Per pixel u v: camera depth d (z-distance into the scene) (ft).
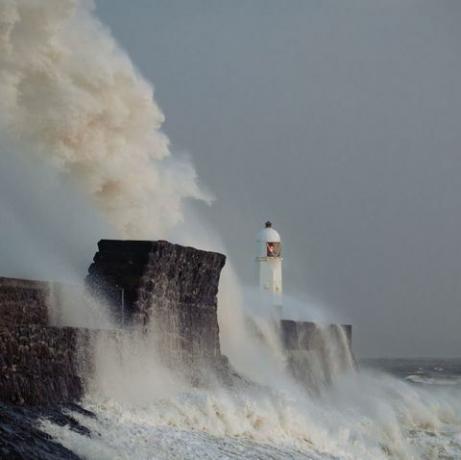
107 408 190.08
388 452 275.18
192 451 181.47
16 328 174.29
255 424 222.48
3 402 167.43
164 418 199.31
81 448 160.04
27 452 148.97
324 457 216.33
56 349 183.42
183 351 250.78
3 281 184.96
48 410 175.01
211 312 275.18
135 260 231.30
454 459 287.28
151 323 231.09
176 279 249.55
